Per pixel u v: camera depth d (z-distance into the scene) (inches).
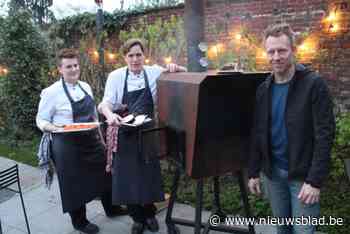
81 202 117.7
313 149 72.2
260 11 215.0
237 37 199.9
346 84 194.1
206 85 77.3
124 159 107.0
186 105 80.6
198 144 79.3
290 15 206.2
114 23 262.1
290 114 72.7
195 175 80.9
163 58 200.2
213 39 230.2
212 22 231.5
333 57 195.3
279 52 70.9
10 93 232.8
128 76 108.7
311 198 71.2
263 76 83.6
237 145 85.7
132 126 98.0
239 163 86.8
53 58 246.1
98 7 223.3
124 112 105.9
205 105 78.4
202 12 136.3
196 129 78.1
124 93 108.7
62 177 115.1
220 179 152.9
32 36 231.3
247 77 81.7
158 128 92.8
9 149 227.9
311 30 200.7
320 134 69.3
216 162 83.0
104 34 234.1
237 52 188.5
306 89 70.4
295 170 73.7
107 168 111.4
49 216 137.5
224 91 80.3
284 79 74.5
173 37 199.0
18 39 228.1
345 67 193.2
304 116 71.1
